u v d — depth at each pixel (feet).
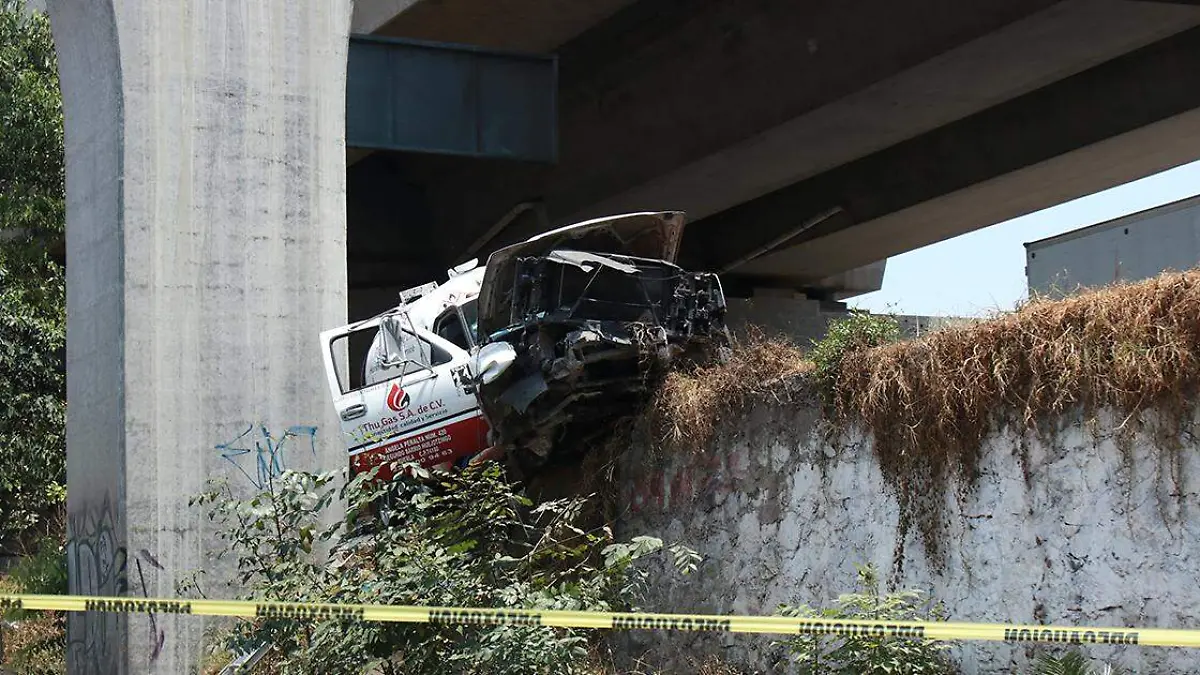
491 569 29.58
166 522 38.60
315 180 41.81
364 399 40.37
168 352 39.24
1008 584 24.84
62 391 63.05
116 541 38.32
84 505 40.45
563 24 79.36
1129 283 24.03
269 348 40.55
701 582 33.12
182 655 38.09
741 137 75.87
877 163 92.43
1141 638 19.45
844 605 26.58
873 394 27.86
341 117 42.68
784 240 100.83
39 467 61.00
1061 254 72.64
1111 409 23.11
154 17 39.96
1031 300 25.46
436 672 27.66
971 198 88.02
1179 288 22.30
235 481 39.52
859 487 28.73
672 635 33.45
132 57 39.60
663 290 37.50
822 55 69.72
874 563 28.07
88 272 40.78
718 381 33.45
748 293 117.08
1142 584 22.40
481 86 71.05
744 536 32.07
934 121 73.92
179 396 39.24
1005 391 25.02
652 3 76.79
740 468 32.48
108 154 39.75
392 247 106.52
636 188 85.56
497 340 36.94
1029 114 79.41
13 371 61.52
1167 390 22.11
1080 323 23.90
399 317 40.14
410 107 69.41
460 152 70.08
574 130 88.99
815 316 116.98
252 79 41.16
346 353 41.60
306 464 40.45
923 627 21.07
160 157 39.70
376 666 28.73
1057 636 19.95
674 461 34.76
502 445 36.96
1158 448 22.26
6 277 62.80
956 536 26.09
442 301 39.96
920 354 27.04
